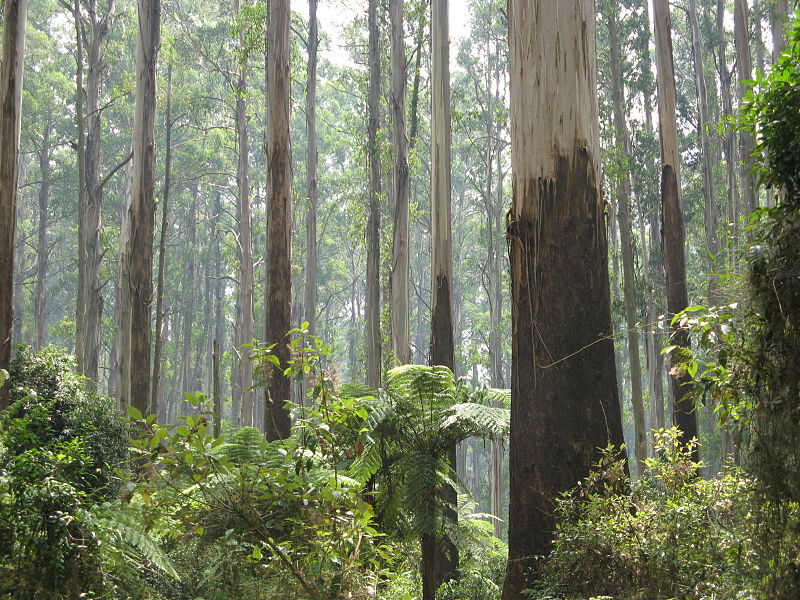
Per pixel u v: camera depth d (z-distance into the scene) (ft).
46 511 13.30
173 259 153.79
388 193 91.20
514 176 21.77
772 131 11.97
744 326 12.25
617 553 15.23
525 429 20.24
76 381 43.60
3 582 12.67
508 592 19.61
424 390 23.72
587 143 21.29
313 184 97.66
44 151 126.52
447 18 50.47
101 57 95.50
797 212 11.50
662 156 56.70
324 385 17.20
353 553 16.10
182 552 18.16
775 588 11.09
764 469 11.43
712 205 91.04
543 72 21.48
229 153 137.59
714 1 105.40
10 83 42.65
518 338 20.88
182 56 109.60
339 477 19.69
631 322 65.72
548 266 20.74
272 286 53.57
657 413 94.53
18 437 15.51
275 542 16.01
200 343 150.82
